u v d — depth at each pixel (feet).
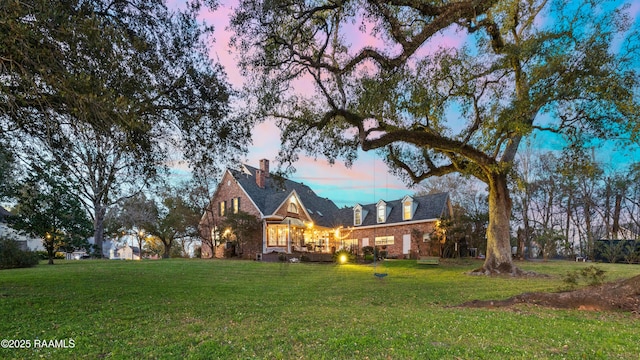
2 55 18.07
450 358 13.73
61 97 20.01
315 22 35.58
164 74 25.61
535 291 34.09
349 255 86.33
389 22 30.63
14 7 16.05
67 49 18.58
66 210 67.05
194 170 31.60
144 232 125.29
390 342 15.80
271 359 13.84
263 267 61.87
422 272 59.41
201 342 16.48
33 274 42.06
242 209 102.22
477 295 32.91
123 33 20.25
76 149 27.81
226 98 29.55
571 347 15.40
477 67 44.93
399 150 55.98
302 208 109.19
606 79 36.42
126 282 37.04
